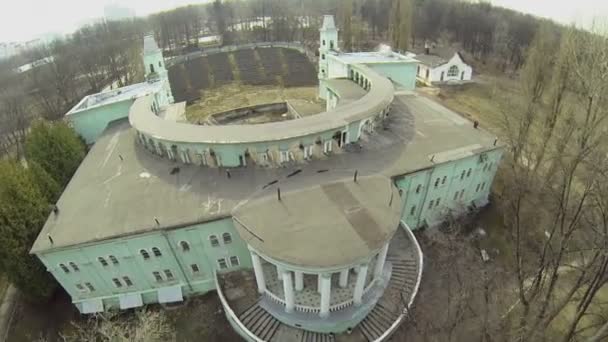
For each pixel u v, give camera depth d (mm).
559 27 73000
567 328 28953
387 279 31250
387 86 47500
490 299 31188
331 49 72312
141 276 31875
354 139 39250
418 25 124938
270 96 86000
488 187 42469
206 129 36625
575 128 37219
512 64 101812
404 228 35812
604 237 21531
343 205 28359
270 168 35156
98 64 112188
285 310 28781
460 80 88375
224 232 29969
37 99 89312
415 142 39188
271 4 167500
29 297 33531
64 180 42781
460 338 28547
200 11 180250
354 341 28109
